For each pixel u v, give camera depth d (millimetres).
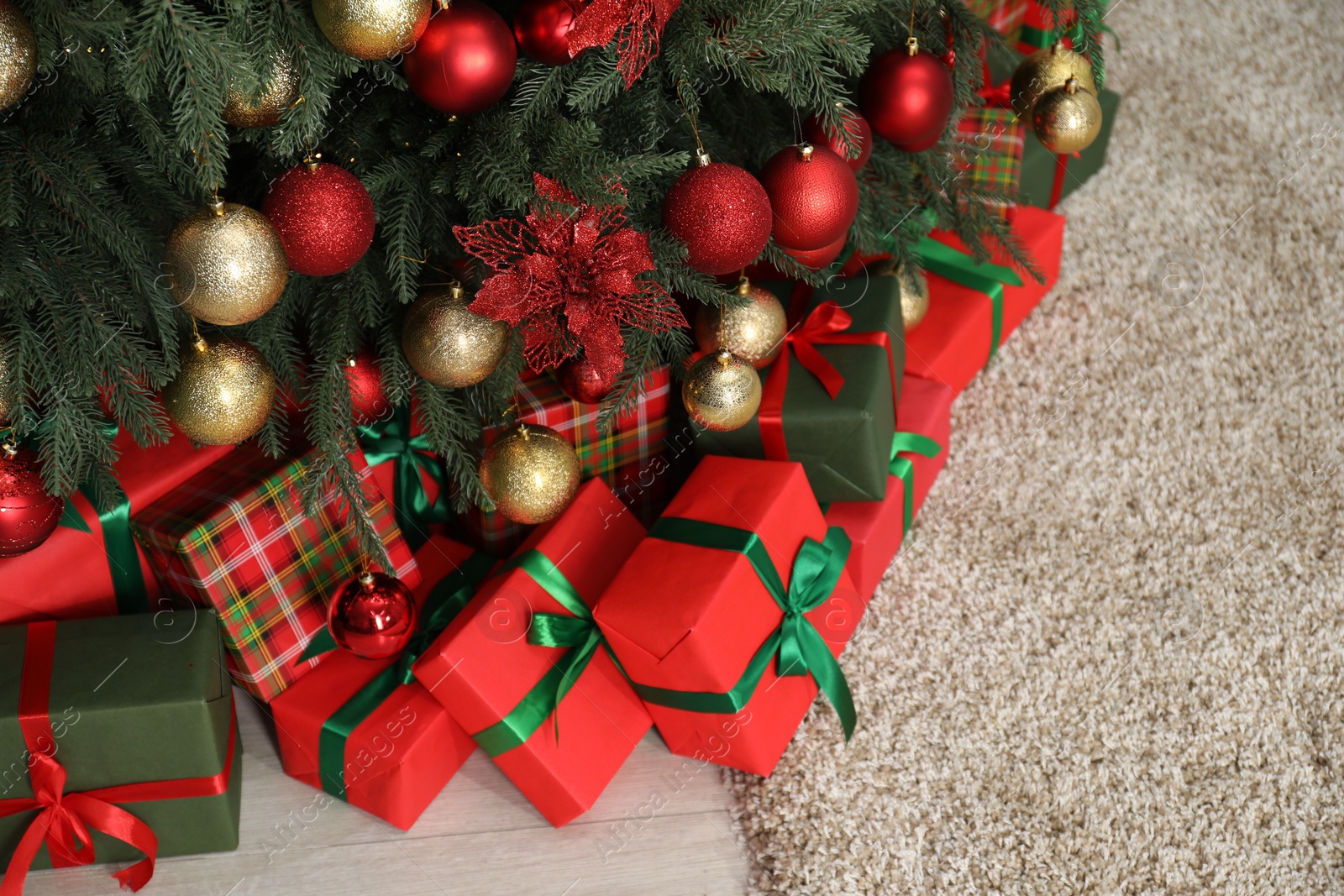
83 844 1455
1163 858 1482
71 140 1302
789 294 1682
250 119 1274
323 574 1551
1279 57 2400
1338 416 1834
